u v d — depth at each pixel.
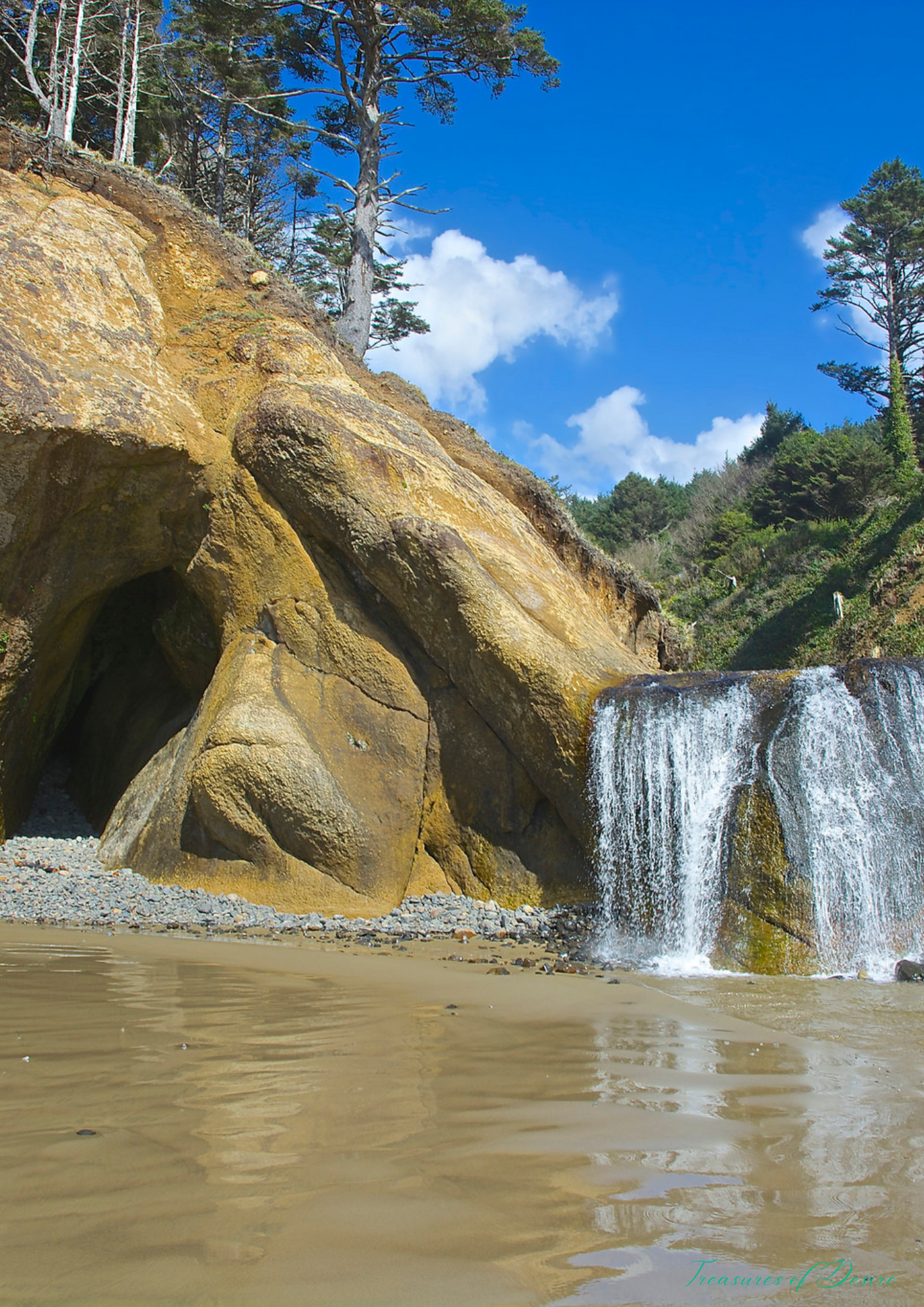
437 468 14.84
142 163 35.78
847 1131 3.90
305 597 13.79
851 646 33.69
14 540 12.99
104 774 16.33
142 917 10.89
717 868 10.71
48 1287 2.31
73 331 13.89
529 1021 6.16
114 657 17.36
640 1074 4.80
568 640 13.59
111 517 13.88
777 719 11.20
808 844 10.43
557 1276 2.48
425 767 13.23
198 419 14.70
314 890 12.12
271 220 41.25
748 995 7.82
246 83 31.78
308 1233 2.68
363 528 13.37
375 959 8.73
